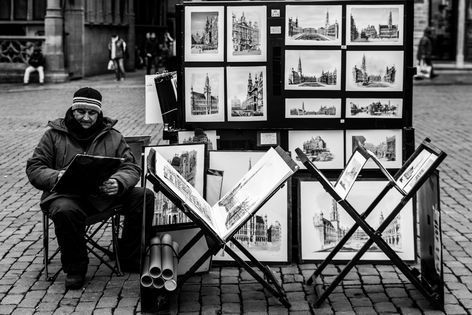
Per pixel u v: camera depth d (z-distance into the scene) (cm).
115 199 609
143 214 548
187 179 633
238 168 652
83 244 600
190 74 661
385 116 665
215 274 633
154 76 695
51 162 620
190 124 666
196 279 621
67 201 587
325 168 668
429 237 573
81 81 2808
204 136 660
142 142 699
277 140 669
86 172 571
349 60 659
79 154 565
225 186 651
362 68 660
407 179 566
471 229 771
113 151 623
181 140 669
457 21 3341
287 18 655
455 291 592
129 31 3506
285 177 539
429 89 2428
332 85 661
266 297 582
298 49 658
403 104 664
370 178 649
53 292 592
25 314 548
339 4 654
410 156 607
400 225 647
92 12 3088
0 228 784
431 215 566
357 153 561
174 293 554
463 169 1098
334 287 557
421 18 2923
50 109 1884
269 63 659
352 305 564
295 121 665
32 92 2352
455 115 1755
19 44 2731
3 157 1220
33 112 1820
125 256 636
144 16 3853
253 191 563
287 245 647
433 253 565
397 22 657
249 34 658
